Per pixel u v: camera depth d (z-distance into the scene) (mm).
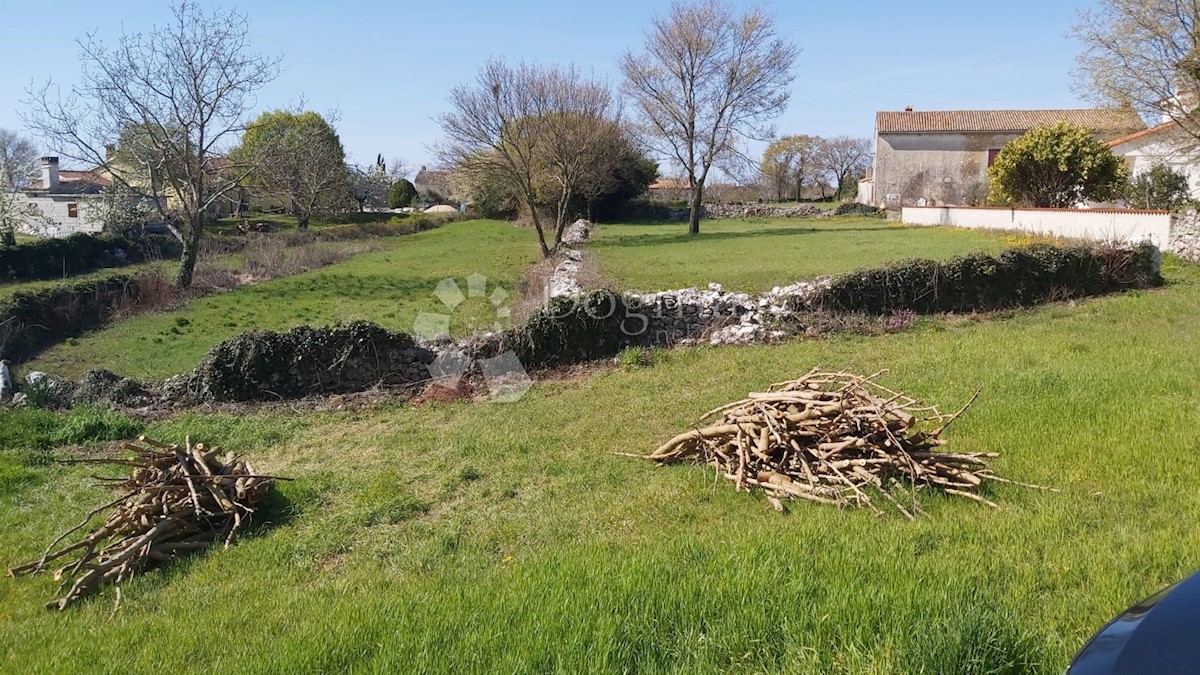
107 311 17859
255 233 35969
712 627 3748
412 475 7656
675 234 40344
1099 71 23297
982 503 5480
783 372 10578
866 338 12695
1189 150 23656
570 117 32844
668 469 7066
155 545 6195
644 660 3564
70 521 7086
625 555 4941
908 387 9078
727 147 40719
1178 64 21953
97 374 10984
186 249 21906
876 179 54469
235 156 27578
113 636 4805
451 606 4328
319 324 16922
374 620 4266
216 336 15945
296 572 5680
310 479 7641
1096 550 4406
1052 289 14945
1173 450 6238
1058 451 6414
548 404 10094
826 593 3969
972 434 7066
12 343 14422
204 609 5156
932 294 13961
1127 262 15664
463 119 31594
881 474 6020
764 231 40438
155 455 6859
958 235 30391
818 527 5113
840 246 28812
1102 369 9414
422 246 36594
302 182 42094
